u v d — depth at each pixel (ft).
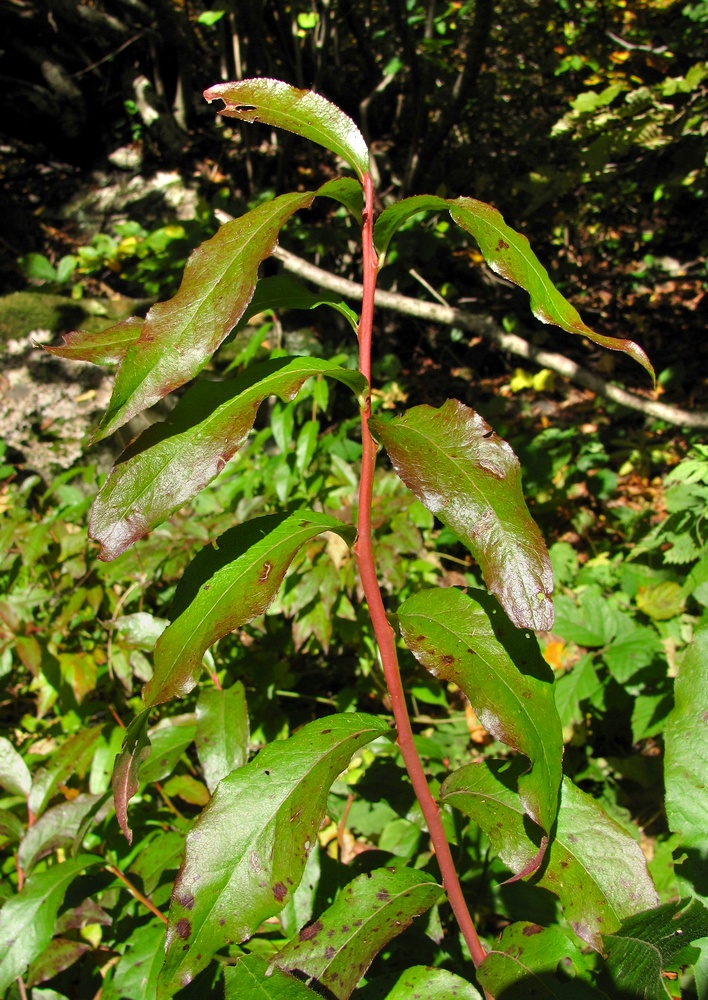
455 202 3.53
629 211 16.34
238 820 3.46
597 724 8.29
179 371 3.06
